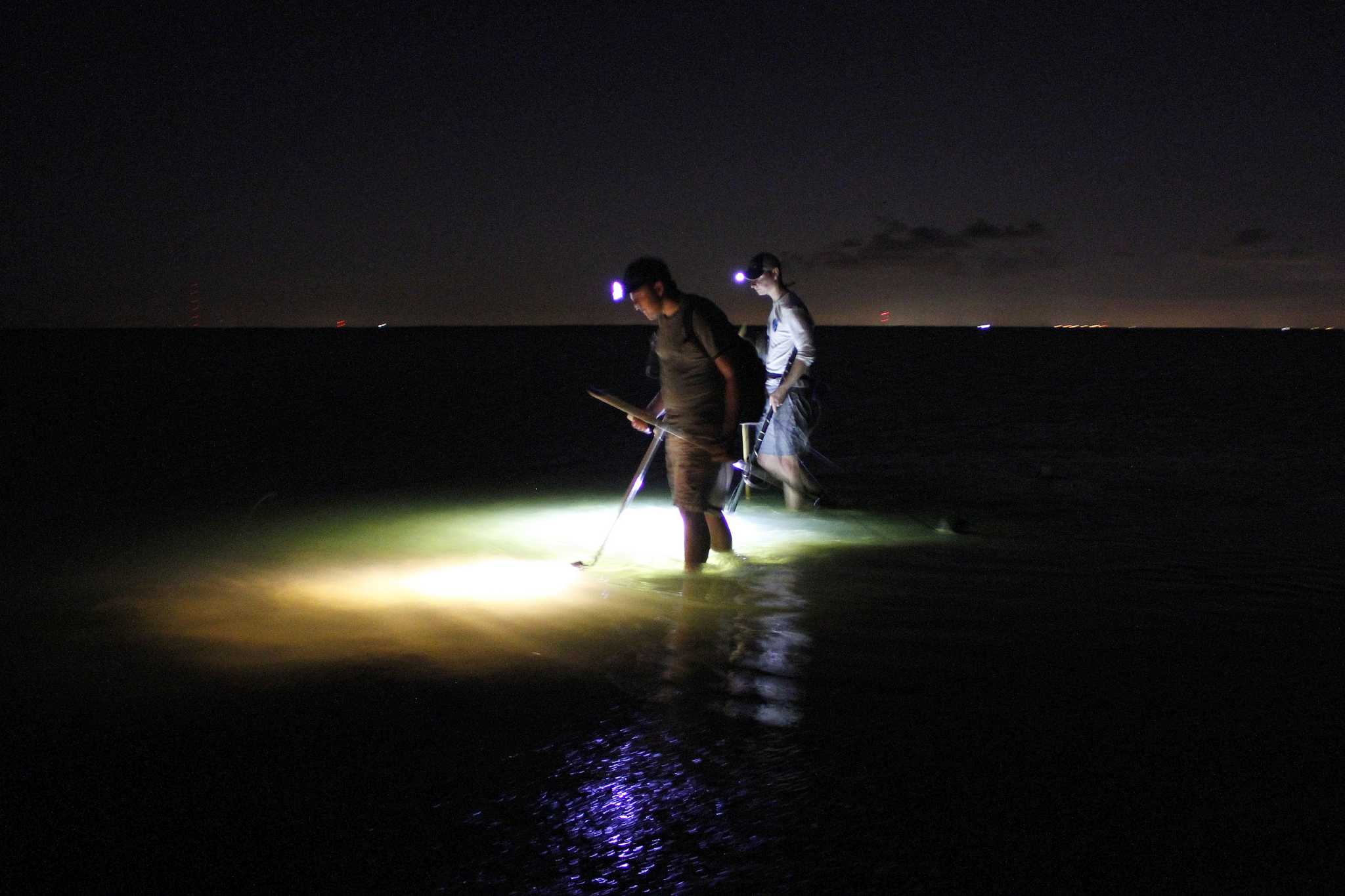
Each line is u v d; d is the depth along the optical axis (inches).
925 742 136.9
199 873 105.5
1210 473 399.2
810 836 112.0
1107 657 172.4
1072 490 360.8
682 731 141.2
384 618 200.2
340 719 145.9
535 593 220.7
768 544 272.8
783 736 139.1
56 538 283.3
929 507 331.0
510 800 120.7
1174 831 112.7
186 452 486.3
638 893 101.2
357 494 369.1
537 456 485.1
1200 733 139.8
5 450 482.3
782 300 331.3
